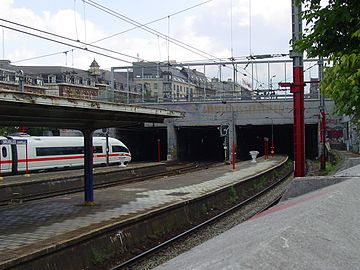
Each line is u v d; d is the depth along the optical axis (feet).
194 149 216.95
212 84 215.72
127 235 37.88
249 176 85.35
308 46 19.04
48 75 288.30
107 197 56.18
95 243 33.50
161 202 49.85
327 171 99.19
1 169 107.76
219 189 63.36
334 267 5.34
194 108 173.47
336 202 8.18
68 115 40.11
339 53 17.95
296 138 57.26
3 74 205.87
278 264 5.04
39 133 180.96
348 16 17.16
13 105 32.73
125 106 42.57
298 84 56.24
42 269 27.40
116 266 32.04
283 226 6.31
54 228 35.63
